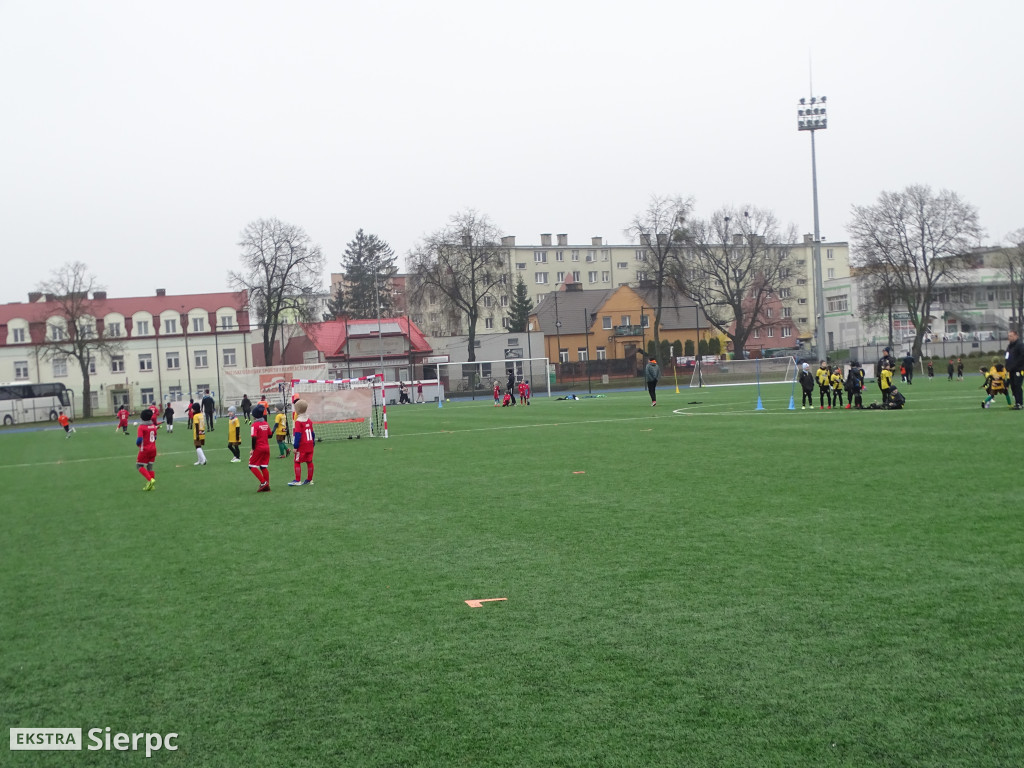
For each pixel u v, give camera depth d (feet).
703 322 344.49
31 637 24.50
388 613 24.66
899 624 21.21
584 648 20.75
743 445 65.98
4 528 45.93
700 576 26.78
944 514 34.45
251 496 53.36
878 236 253.24
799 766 14.64
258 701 18.67
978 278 335.26
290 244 261.85
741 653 19.84
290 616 24.98
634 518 37.37
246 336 302.66
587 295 350.02
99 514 49.42
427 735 16.52
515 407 166.71
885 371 102.12
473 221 289.53
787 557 28.60
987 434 64.59
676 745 15.58
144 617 25.90
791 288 395.55
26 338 295.07
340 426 108.47
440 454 73.31
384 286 403.75
